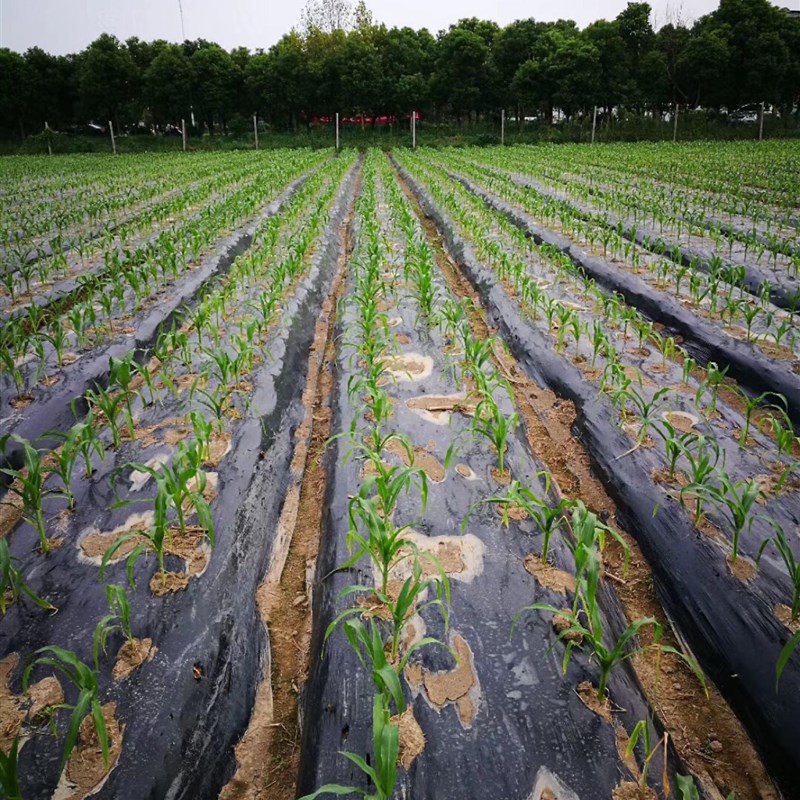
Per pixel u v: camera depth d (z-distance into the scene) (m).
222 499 4.13
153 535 3.28
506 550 3.63
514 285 8.76
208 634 3.16
